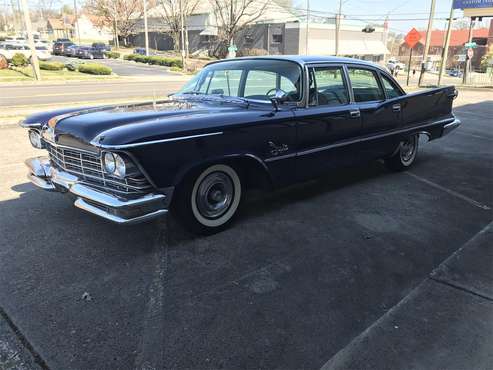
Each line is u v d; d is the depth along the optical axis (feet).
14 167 21.15
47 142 13.83
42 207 15.84
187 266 11.69
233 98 15.51
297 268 11.64
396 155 20.66
